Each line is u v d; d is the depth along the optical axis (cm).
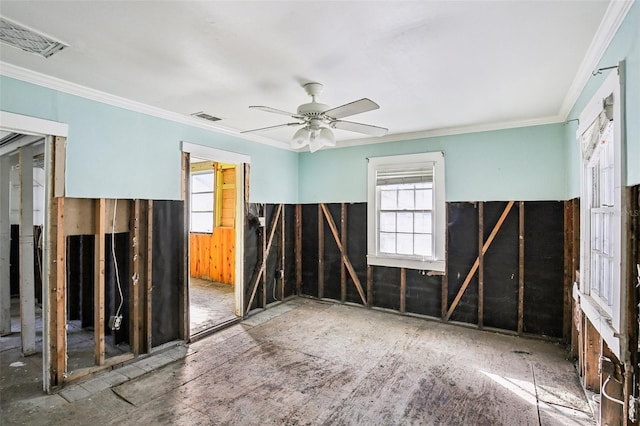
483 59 242
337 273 553
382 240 507
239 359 341
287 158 567
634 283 176
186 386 288
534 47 224
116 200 331
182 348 368
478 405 260
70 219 298
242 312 468
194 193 750
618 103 182
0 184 399
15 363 334
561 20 192
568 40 214
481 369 320
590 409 253
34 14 185
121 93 312
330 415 247
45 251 282
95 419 243
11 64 249
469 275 445
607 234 227
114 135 324
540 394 276
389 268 505
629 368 177
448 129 449
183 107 355
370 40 214
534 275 407
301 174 590
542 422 239
